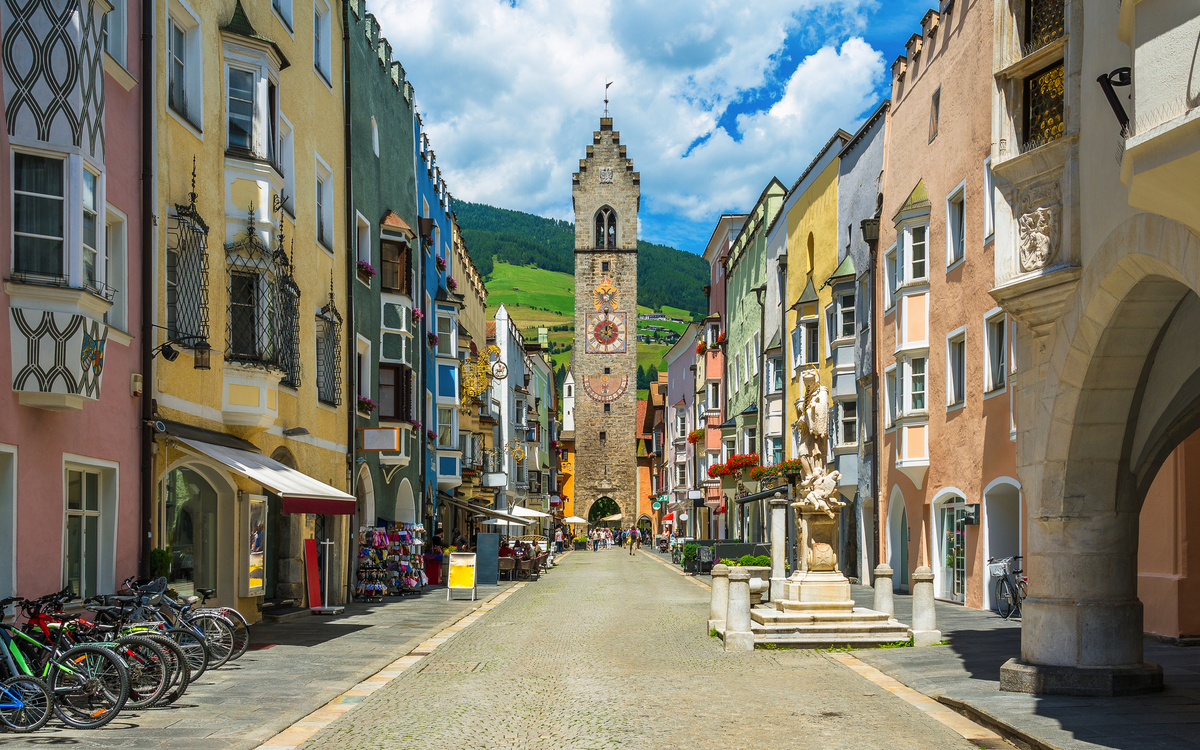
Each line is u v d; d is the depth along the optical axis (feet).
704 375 205.46
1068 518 35.60
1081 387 34.22
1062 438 35.29
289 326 62.95
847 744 28.37
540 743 28.76
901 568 91.71
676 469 255.29
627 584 107.34
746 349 167.32
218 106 56.44
